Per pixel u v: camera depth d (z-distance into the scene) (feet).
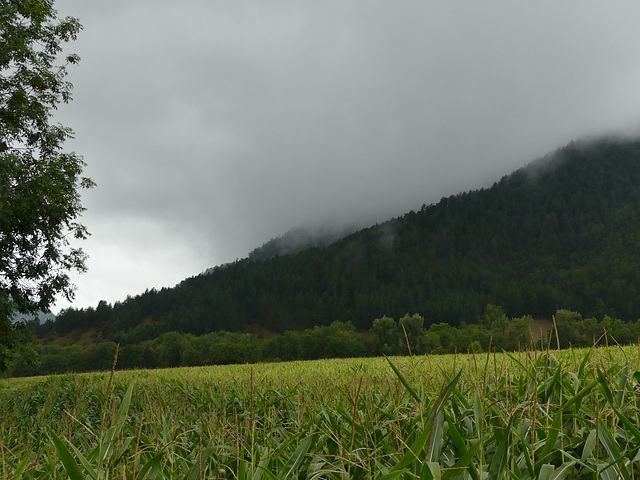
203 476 7.25
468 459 5.14
